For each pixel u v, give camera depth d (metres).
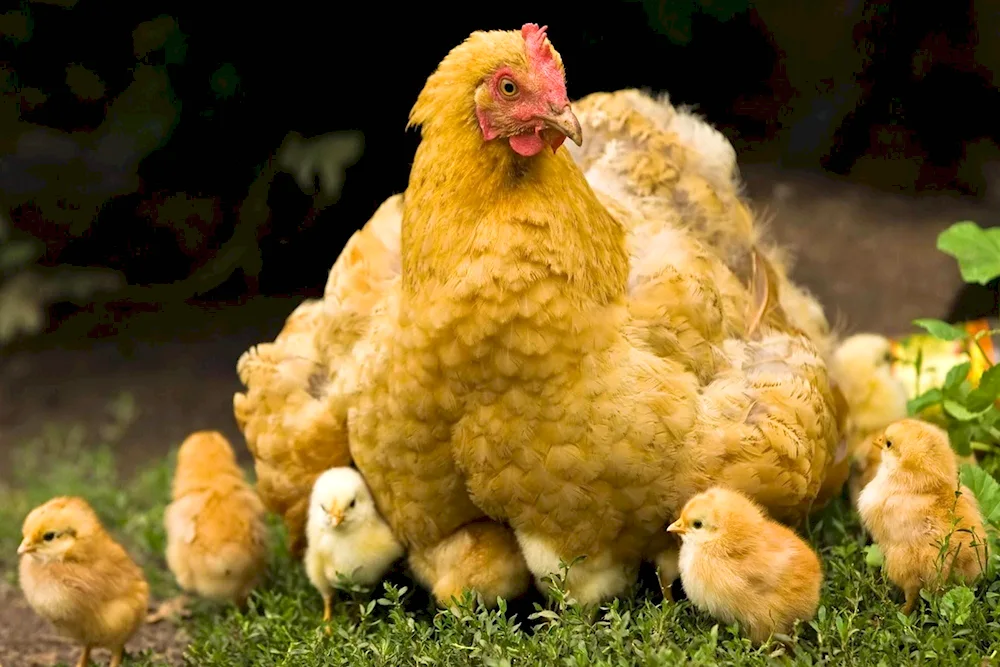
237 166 13.76
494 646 5.87
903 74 14.59
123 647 7.57
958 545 6.25
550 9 12.88
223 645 7.10
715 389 6.49
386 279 7.42
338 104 13.32
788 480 6.48
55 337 14.84
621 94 8.39
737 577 6.02
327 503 6.96
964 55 14.41
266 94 13.27
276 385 7.44
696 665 5.51
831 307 13.03
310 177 12.86
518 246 5.92
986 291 12.17
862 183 15.37
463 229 6.01
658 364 6.23
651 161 7.81
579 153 8.04
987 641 5.96
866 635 5.95
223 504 8.02
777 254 8.45
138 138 13.62
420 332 6.13
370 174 13.54
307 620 7.39
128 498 10.66
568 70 13.23
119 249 14.78
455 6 12.92
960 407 7.69
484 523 6.81
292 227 14.02
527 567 6.77
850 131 15.07
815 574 6.12
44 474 11.77
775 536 6.12
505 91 5.87
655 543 6.55
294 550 7.91
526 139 5.90
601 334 6.08
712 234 7.72
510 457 6.15
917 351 8.94
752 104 14.72
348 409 7.00
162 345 14.45
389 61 13.16
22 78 13.85
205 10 13.02
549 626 6.29
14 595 9.24
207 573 7.89
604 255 6.20
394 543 7.18
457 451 6.31
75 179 14.22
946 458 6.40
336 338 7.35
